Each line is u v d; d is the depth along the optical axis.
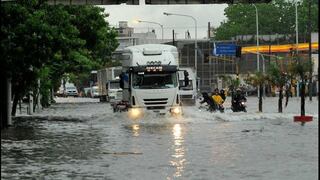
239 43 165.88
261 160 20.47
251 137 28.72
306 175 17.23
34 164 20.05
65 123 41.16
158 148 24.53
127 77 46.84
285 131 31.78
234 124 37.78
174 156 21.84
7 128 36.72
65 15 41.38
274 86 52.25
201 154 22.34
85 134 31.75
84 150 24.09
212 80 154.38
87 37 67.44
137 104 45.38
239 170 18.31
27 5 37.97
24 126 38.47
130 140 28.03
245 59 146.12
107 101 89.38
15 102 49.50
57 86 90.81
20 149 24.72
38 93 59.22
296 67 45.59
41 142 27.66
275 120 41.16
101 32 68.94
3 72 37.62
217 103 52.28
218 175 17.41
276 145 25.06
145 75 45.50
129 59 46.41
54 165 19.78
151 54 45.97
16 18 36.75
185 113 48.72
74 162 20.47
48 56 38.41
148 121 41.50
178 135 30.33
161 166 19.34
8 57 36.72
